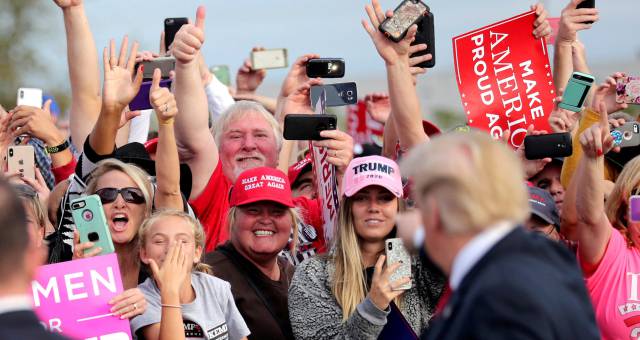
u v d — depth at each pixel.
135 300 6.45
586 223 7.01
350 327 6.61
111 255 6.50
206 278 6.92
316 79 9.23
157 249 6.74
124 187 7.14
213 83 10.19
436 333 4.45
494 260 4.40
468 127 8.84
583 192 6.95
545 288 4.31
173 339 6.39
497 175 4.43
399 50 7.83
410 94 7.82
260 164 8.68
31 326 3.97
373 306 6.54
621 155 8.81
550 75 8.48
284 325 7.35
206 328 6.72
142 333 6.71
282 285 7.55
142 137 9.87
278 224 7.47
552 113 8.40
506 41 8.49
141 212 7.19
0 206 3.98
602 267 7.05
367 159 6.99
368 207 6.91
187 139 8.02
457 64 8.48
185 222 6.80
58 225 7.67
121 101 7.51
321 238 8.54
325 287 6.91
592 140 6.86
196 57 8.00
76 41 8.49
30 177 8.12
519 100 8.48
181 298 6.73
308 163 9.22
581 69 9.08
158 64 8.24
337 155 7.64
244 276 7.39
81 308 6.39
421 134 7.84
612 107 8.50
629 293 7.02
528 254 4.42
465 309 4.34
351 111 12.00
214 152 8.14
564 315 4.31
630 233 7.21
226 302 6.92
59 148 8.23
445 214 4.43
